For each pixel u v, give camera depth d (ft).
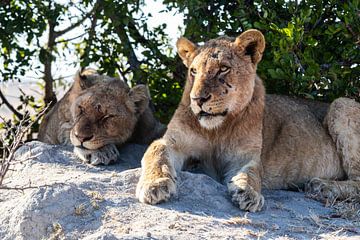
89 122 28.40
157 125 32.73
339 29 30.22
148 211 21.81
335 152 28.94
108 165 28.14
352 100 28.76
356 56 30.78
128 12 34.06
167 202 22.68
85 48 35.81
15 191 24.20
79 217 21.50
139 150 30.19
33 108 39.47
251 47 25.45
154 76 35.58
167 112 35.68
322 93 31.65
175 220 21.06
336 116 28.58
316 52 31.48
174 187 22.90
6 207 22.40
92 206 21.88
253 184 23.61
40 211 21.58
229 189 23.54
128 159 29.09
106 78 30.86
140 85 30.86
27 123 36.50
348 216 23.49
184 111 25.76
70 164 27.78
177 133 25.73
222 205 22.98
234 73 24.75
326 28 31.99
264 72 31.19
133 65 35.76
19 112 39.81
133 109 30.45
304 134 28.53
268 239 20.39
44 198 21.90
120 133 29.53
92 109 28.86
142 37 35.65
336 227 22.04
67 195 22.17
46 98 38.11
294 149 28.19
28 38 34.35
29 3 34.50
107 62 36.50
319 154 28.60
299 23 29.73
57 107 32.60
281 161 27.96
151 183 22.62
